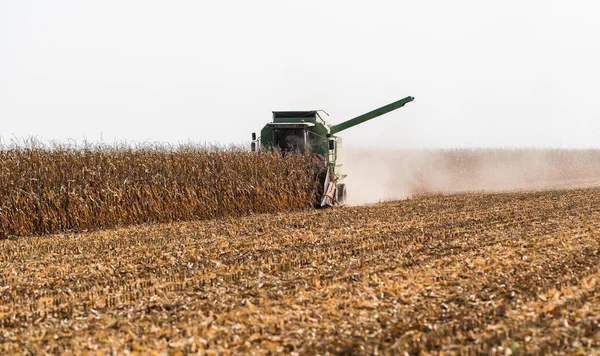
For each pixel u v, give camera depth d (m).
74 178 29.06
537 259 18.02
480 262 17.58
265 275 17.02
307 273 17.11
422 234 23.59
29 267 19.48
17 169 28.31
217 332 12.12
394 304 13.76
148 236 25.19
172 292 15.47
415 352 10.95
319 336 11.87
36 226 27.73
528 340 11.24
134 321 13.15
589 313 12.52
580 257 18.12
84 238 25.28
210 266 18.42
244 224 28.34
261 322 12.73
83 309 14.18
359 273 16.77
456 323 12.16
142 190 30.75
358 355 10.80
